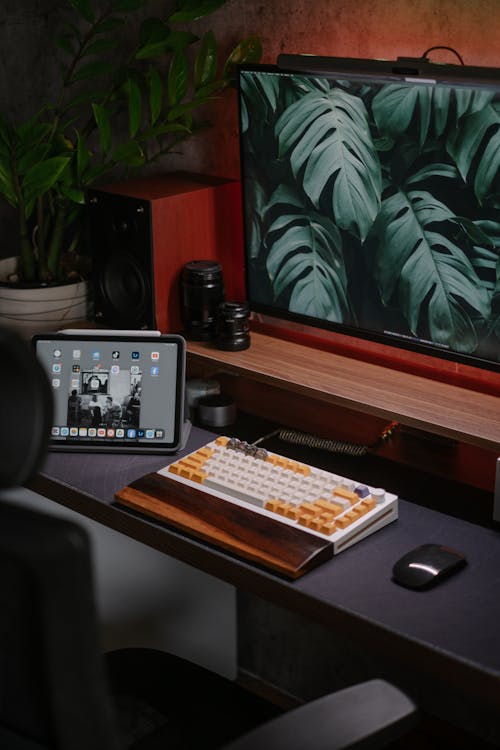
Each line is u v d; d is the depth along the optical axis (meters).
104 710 1.02
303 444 2.08
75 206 2.47
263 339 2.24
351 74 1.89
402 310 1.99
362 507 1.75
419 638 1.47
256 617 2.66
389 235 1.96
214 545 1.72
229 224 2.34
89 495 1.90
